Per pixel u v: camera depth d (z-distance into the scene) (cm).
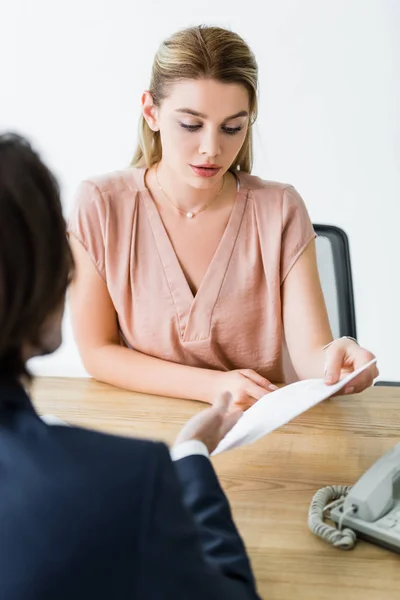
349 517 106
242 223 169
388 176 327
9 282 66
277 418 123
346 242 183
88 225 166
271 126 330
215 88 145
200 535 76
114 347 166
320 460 127
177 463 93
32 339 70
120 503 63
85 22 328
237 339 171
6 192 65
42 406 150
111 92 334
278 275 168
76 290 168
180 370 157
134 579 63
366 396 152
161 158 171
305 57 322
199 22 325
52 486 63
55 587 61
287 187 173
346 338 155
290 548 104
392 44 316
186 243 168
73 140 341
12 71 336
